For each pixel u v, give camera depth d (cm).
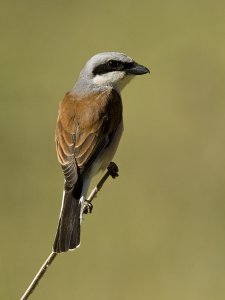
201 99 2372
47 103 2448
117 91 1588
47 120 2386
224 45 2581
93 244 1955
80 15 2766
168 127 2303
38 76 2567
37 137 2317
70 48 2673
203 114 2334
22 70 2580
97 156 1480
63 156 1470
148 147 2255
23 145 2286
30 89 2505
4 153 2258
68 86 2511
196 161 2195
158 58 2555
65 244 1364
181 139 2252
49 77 2564
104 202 2073
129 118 2362
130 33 2677
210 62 2505
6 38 2712
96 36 2684
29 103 2445
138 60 2534
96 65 1591
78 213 1396
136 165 2197
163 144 2253
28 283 1914
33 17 2775
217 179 2142
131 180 2145
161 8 2784
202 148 2236
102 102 1525
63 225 1384
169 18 2728
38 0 2852
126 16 2748
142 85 2478
